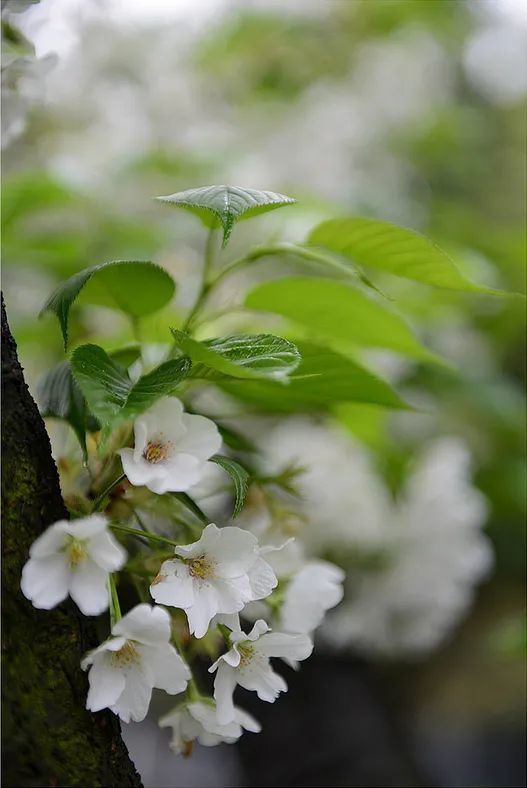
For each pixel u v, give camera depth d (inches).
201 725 21.0
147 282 22.0
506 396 50.5
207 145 49.4
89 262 38.7
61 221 40.8
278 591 22.7
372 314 25.2
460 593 43.3
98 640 19.7
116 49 49.9
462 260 44.8
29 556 18.8
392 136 62.1
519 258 51.9
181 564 19.1
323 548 40.7
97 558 18.2
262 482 23.8
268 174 52.1
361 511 40.4
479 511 42.9
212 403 28.2
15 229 35.9
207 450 19.3
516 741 55.6
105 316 37.7
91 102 47.4
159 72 52.4
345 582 41.6
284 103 58.9
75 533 18.1
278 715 46.4
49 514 19.1
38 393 21.8
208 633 21.5
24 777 18.9
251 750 46.7
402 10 64.5
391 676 55.7
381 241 22.4
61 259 37.1
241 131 55.9
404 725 52.9
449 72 71.3
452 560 42.1
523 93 76.7
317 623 22.6
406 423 48.9
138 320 23.0
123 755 19.7
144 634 18.4
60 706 18.9
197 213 22.1
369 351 42.6
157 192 46.8
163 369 19.5
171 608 21.1
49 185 34.5
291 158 55.6
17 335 37.3
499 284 52.2
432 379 49.6
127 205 45.5
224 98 58.2
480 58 73.8
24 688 18.8
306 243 23.0
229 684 20.0
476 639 59.0
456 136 63.4
